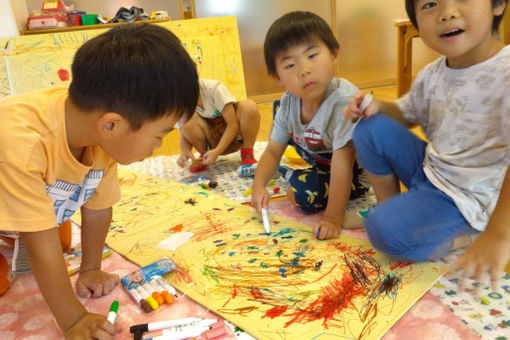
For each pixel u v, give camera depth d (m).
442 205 0.86
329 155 1.23
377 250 0.89
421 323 0.68
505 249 0.65
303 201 1.15
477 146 0.86
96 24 2.93
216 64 2.58
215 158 1.66
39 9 3.16
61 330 0.72
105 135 0.67
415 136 1.00
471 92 0.85
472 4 0.77
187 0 3.45
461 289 0.75
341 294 0.76
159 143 0.71
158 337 0.68
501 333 0.64
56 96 0.71
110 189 0.86
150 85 0.62
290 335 0.66
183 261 0.93
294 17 1.06
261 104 3.70
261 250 0.95
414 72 3.99
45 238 0.69
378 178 1.03
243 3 3.54
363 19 3.77
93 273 0.88
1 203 0.66
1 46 2.40
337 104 1.09
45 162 0.69
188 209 1.24
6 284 0.89
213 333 0.68
